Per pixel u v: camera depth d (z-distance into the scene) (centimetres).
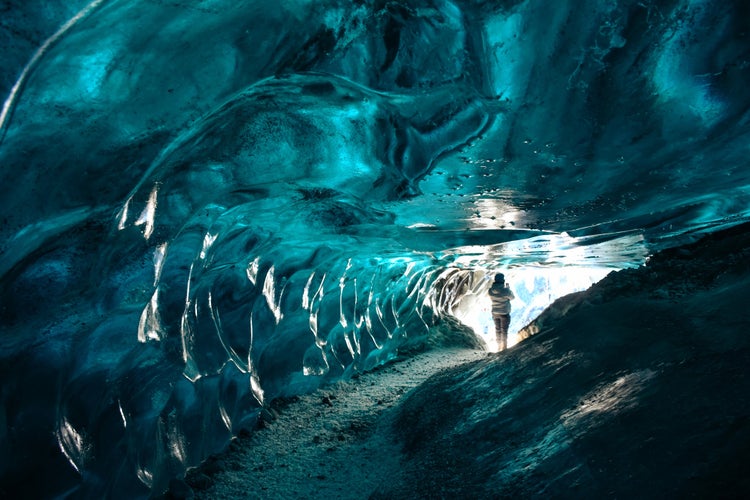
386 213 578
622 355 367
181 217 353
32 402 290
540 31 259
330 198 488
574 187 488
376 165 386
